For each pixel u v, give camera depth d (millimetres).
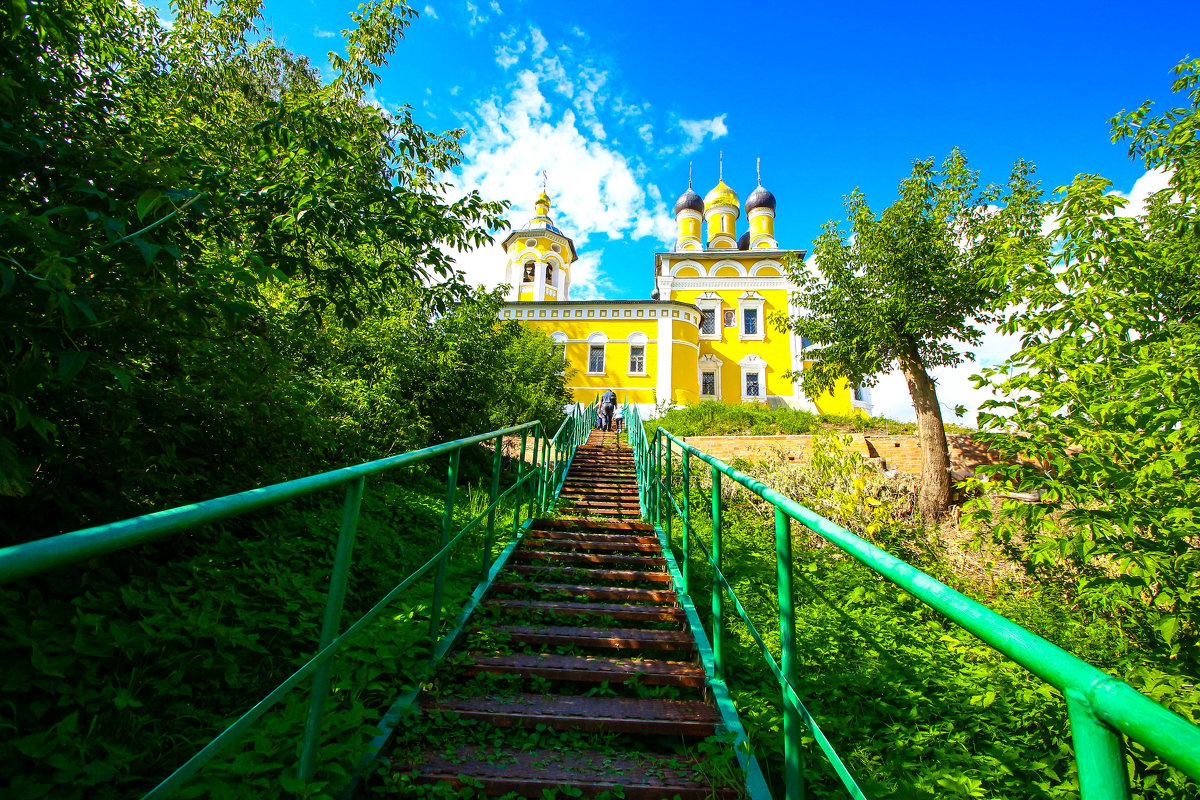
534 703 3086
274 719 2312
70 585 2949
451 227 4641
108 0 3939
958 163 12586
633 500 9469
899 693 3979
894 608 5891
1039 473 4082
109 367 2576
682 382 30953
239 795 1912
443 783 2424
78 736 2090
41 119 2869
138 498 3494
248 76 7387
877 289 13086
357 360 8484
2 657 2309
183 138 4145
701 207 43312
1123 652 4496
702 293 35125
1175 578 3578
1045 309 4652
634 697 3354
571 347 31297
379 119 5246
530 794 2445
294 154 4016
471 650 3701
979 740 3428
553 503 8367
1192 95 5000
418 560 5391
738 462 11742
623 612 4273
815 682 4023
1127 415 3738
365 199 4109
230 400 3857
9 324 2129
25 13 2475
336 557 2215
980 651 4773
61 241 2139
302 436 4852
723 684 3299
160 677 2713
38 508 3039
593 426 23359
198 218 2979
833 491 9461
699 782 2523
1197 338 3881
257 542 4207
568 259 38594
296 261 3643
